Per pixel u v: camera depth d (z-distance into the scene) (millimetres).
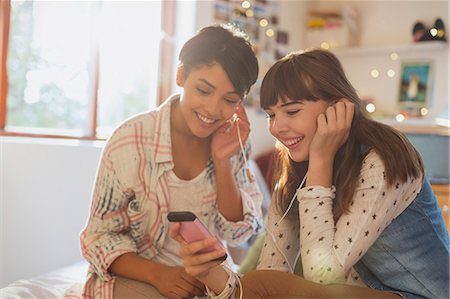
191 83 1109
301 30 3994
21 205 1975
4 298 1257
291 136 1114
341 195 1075
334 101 1101
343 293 1017
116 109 2729
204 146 1268
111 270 1203
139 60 2828
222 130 1229
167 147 1218
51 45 2330
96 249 1192
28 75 2246
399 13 3725
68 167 2139
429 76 3568
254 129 3570
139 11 2803
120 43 2709
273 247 1248
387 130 1092
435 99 3543
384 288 1135
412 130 3361
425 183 1121
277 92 1096
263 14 3605
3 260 1918
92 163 2234
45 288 1366
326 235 1058
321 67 1092
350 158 1090
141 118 1246
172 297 1136
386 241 1093
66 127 2416
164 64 2973
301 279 1040
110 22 2637
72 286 1310
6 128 2158
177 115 1232
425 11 3615
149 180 1220
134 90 2814
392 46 3611
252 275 1068
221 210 1277
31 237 2014
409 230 1087
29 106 2260
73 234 2172
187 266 986
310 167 1094
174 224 986
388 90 3742
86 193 2215
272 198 1271
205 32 1113
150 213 1239
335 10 3891
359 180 1062
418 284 1090
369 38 3861
